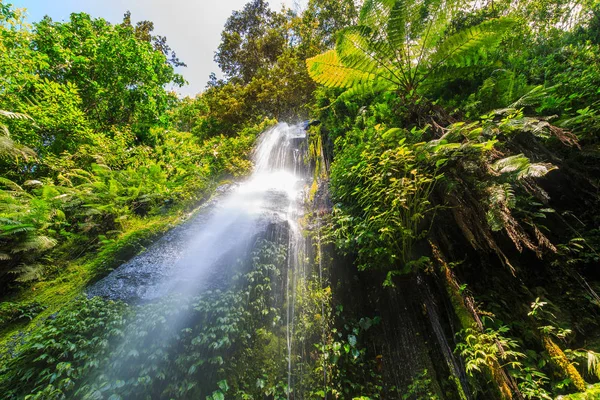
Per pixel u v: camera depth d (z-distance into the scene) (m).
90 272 3.12
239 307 2.34
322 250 3.16
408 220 2.39
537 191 2.19
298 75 11.39
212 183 5.08
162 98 9.77
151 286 2.55
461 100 4.00
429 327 2.31
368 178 2.79
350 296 2.88
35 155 4.70
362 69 3.90
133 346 2.00
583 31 5.91
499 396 1.73
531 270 2.43
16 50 5.68
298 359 2.41
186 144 8.20
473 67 3.79
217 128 12.26
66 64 7.82
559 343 1.95
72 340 2.00
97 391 1.73
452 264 2.34
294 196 4.37
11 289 2.99
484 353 1.81
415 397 2.05
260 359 2.28
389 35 3.57
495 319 2.12
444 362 2.10
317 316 2.68
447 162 2.42
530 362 1.83
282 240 3.22
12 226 2.82
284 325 2.58
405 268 2.39
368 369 2.39
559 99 2.86
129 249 3.29
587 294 2.12
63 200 3.98
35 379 1.85
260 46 14.95
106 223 4.02
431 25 3.70
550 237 2.46
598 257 2.17
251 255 2.82
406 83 3.89
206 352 2.10
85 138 6.04
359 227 2.73
